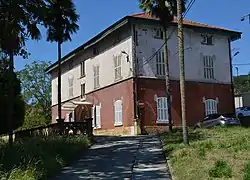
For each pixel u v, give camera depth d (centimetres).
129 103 3275
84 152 1855
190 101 3481
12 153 1448
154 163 1433
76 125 2311
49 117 5906
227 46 3788
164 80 3366
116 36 3525
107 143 2203
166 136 2300
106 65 3675
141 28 3344
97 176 1262
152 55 3353
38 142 1797
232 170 1072
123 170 1338
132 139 2375
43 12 1428
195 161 1262
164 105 3325
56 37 2798
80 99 4212
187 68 3525
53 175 1311
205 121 3106
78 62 4325
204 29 3631
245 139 1689
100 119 3722
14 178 1098
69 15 2770
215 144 1588
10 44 1488
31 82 6084
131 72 3272
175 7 2783
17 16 1384
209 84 3609
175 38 3481
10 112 1697
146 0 2875
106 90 3644
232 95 3719
